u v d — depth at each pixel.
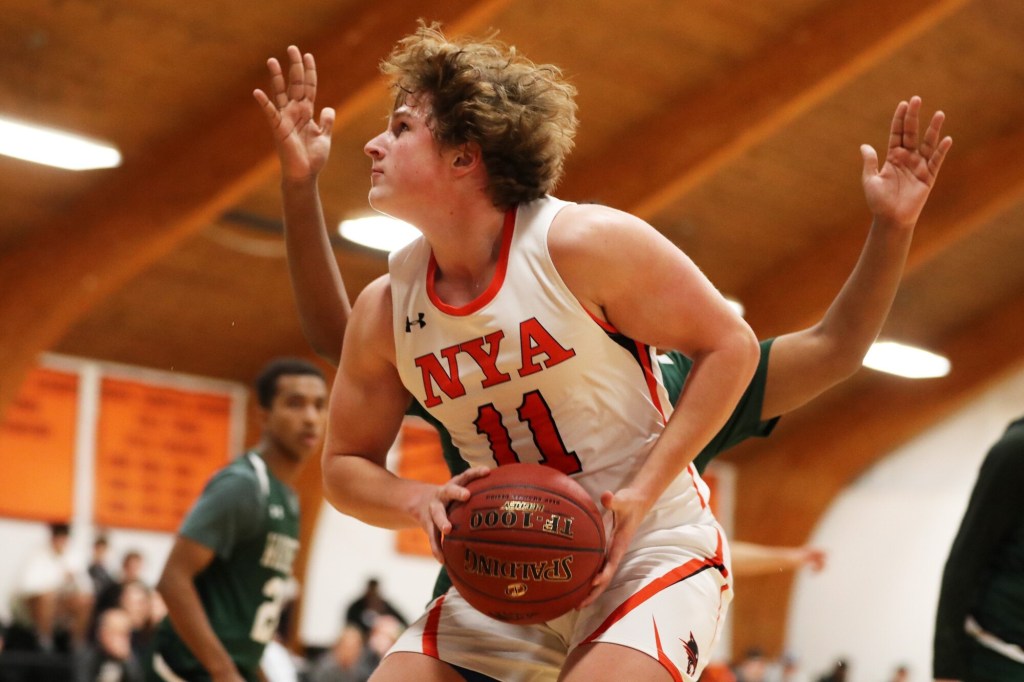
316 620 18.66
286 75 13.20
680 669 3.20
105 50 12.48
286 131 4.11
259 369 18.44
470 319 3.20
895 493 23.83
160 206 13.98
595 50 14.52
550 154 3.31
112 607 11.26
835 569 24.20
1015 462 4.07
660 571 3.33
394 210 3.30
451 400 3.34
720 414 3.21
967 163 18.77
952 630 4.19
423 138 3.27
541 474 3.13
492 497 3.09
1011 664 4.13
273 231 15.84
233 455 18.42
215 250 16.03
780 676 21.34
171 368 17.80
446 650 3.47
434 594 3.87
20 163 13.71
